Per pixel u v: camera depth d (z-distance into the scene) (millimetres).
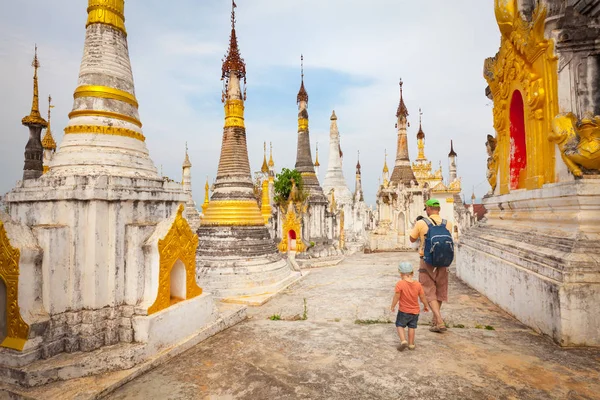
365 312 9461
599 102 8031
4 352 5578
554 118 8148
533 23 8781
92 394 5078
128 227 6750
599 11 8016
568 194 7422
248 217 14875
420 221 7590
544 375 5398
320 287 13609
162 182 7844
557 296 6520
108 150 7297
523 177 10945
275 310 10477
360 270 17547
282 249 20297
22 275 5664
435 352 6316
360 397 4918
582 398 4770
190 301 7344
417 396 4898
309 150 23984
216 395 5109
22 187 6809
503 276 9078
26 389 5230
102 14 7715
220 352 6664
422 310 9250
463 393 4938
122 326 6418
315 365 5945
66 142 7332
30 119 16906
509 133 11516
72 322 6082
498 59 11906
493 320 8258
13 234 5730
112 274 6465
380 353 6348
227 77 15547
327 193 35094
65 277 6152
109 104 7555
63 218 6340
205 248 14266
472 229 13312
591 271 6465
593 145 7316
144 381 5609
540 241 8070
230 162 15211
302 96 23922
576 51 8195
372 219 47531
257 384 5387
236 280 13391
